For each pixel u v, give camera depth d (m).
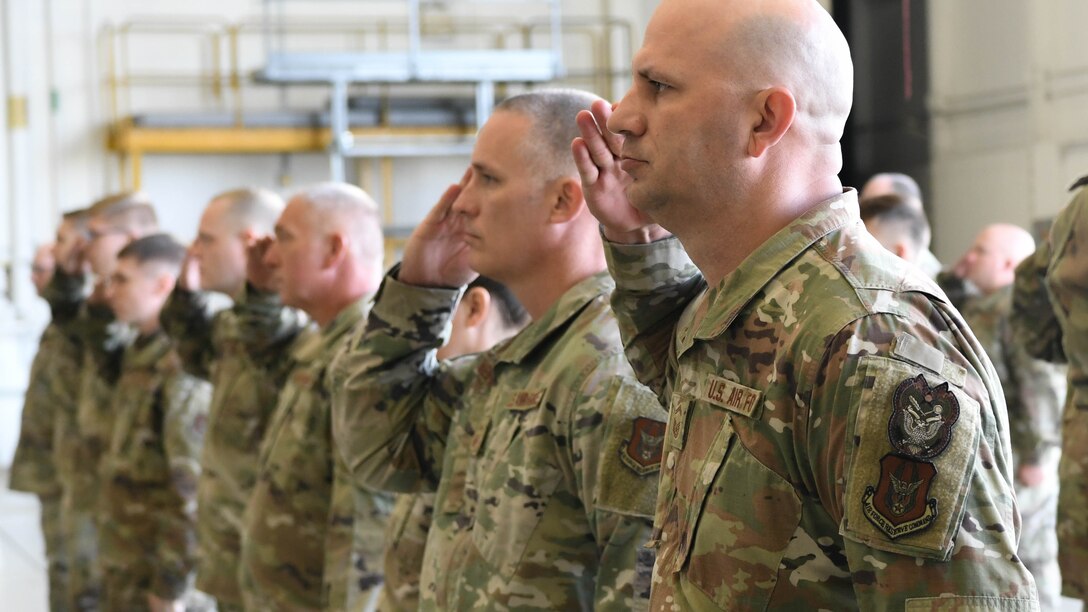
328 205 3.16
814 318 1.39
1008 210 6.31
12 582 6.68
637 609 1.88
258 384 3.71
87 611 5.43
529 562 1.99
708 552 1.43
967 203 6.53
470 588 2.05
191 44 11.92
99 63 11.73
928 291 1.38
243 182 12.05
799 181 1.48
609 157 1.74
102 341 5.13
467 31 12.29
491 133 2.14
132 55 11.80
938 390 1.31
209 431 3.82
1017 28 6.21
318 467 3.10
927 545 1.28
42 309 11.22
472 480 2.14
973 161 6.48
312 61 10.83
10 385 10.88
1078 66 5.97
